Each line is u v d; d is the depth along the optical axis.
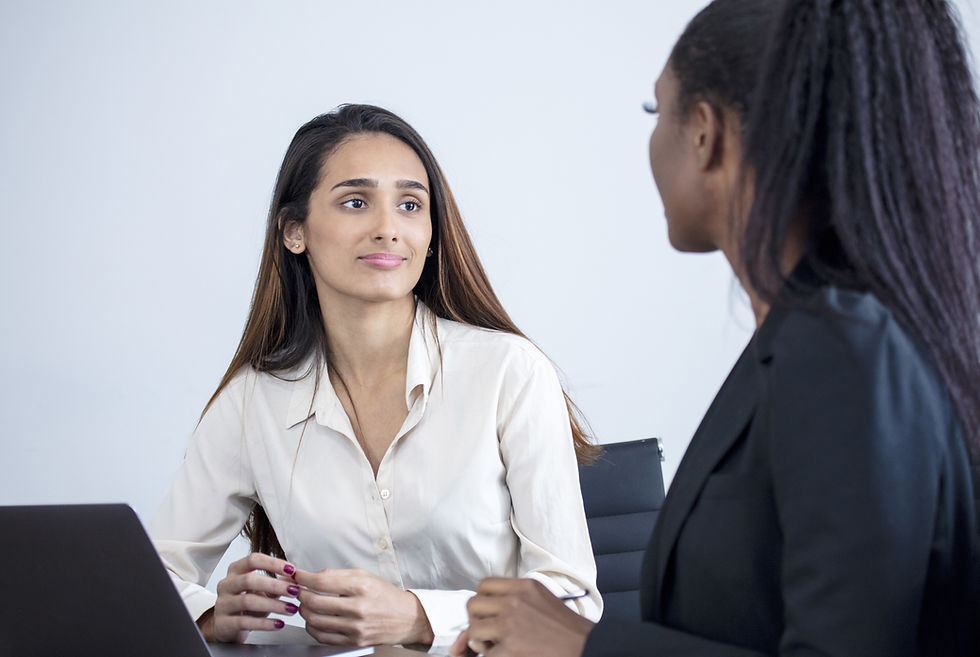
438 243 1.86
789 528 0.78
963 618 0.83
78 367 3.79
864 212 0.82
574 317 3.70
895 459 0.75
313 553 1.75
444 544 1.70
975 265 0.84
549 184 3.70
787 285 0.85
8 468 3.76
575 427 1.96
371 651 1.28
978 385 0.82
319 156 1.76
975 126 0.88
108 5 3.81
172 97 3.79
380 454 1.77
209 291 3.78
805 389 0.78
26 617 1.23
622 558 2.18
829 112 0.84
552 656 0.92
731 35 0.92
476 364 1.77
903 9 0.85
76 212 3.81
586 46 3.69
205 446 1.87
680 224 1.00
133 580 1.15
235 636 1.45
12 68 3.82
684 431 3.69
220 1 3.77
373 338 1.79
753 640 0.84
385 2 3.73
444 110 3.72
